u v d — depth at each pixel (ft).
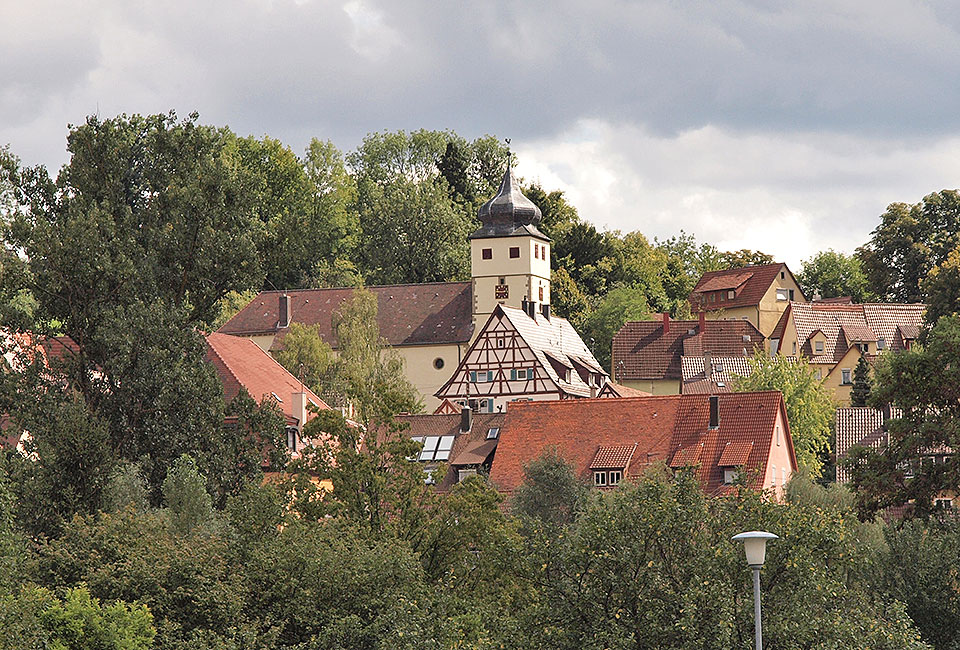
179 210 549.13
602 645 233.76
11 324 527.81
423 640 277.64
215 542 330.95
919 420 445.37
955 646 327.06
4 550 331.36
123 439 511.81
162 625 295.89
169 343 520.01
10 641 257.75
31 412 506.89
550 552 246.47
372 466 399.44
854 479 446.19
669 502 246.27
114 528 335.06
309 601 309.01
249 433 536.01
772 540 239.71
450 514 394.11
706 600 232.94
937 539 353.31
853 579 345.10
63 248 520.83
